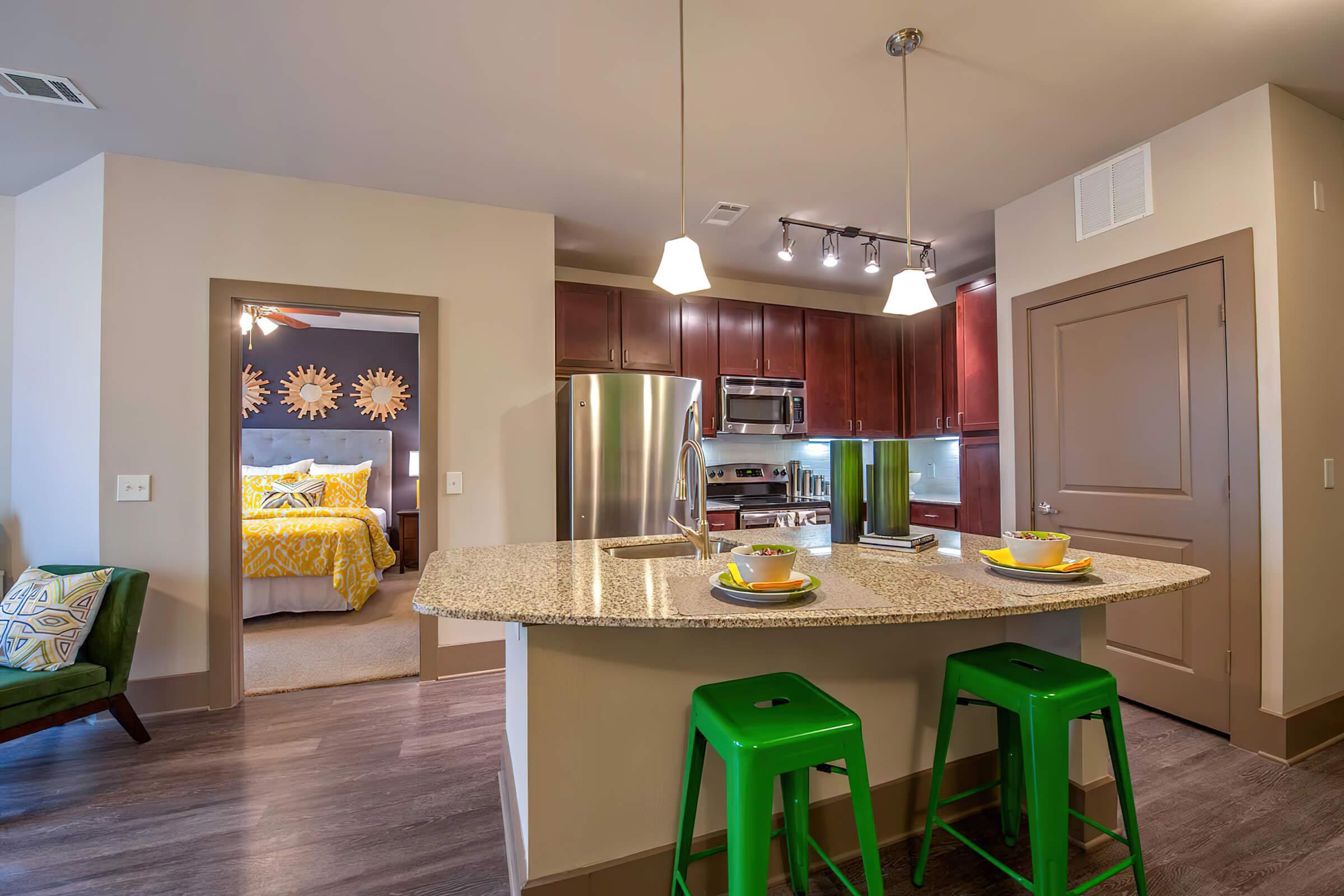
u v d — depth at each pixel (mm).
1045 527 2971
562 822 1372
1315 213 2264
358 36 1873
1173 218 2430
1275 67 2049
